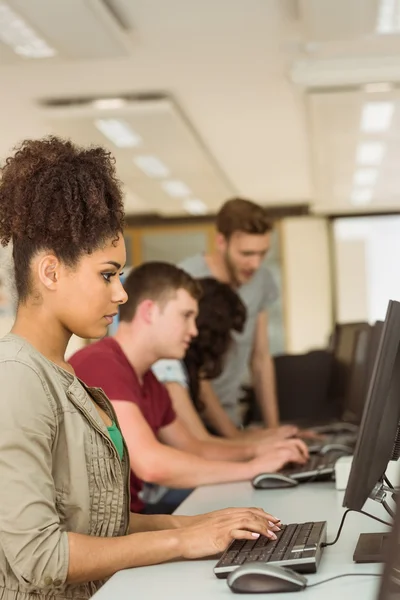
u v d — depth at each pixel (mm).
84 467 1513
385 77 5488
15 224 1498
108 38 4656
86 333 1540
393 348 1561
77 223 1481
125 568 1579
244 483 2479
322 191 10195
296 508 2062
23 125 6910
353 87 5762
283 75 5812
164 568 1575
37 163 1506
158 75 5707
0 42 4836
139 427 2400
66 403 1500
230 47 5230
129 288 2545
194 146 7352
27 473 1400
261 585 1375
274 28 4926
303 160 8664
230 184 9875
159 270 2539
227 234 3691
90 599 1411
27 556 1396
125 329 2547
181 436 2779
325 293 11852
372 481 1598
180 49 5223
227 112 6707
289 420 4352
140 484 2512
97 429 1556
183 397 3062
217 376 3256
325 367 4391
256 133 7426
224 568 1482
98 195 1498
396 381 1590
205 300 3227
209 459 2752
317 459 2688
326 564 1523
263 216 3666
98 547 1482
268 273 4031
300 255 11867
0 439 1386
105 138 7000
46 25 4402
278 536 1647
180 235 11742
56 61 5297
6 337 1493
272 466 2527
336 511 1998
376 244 11828
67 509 1506
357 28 4652
